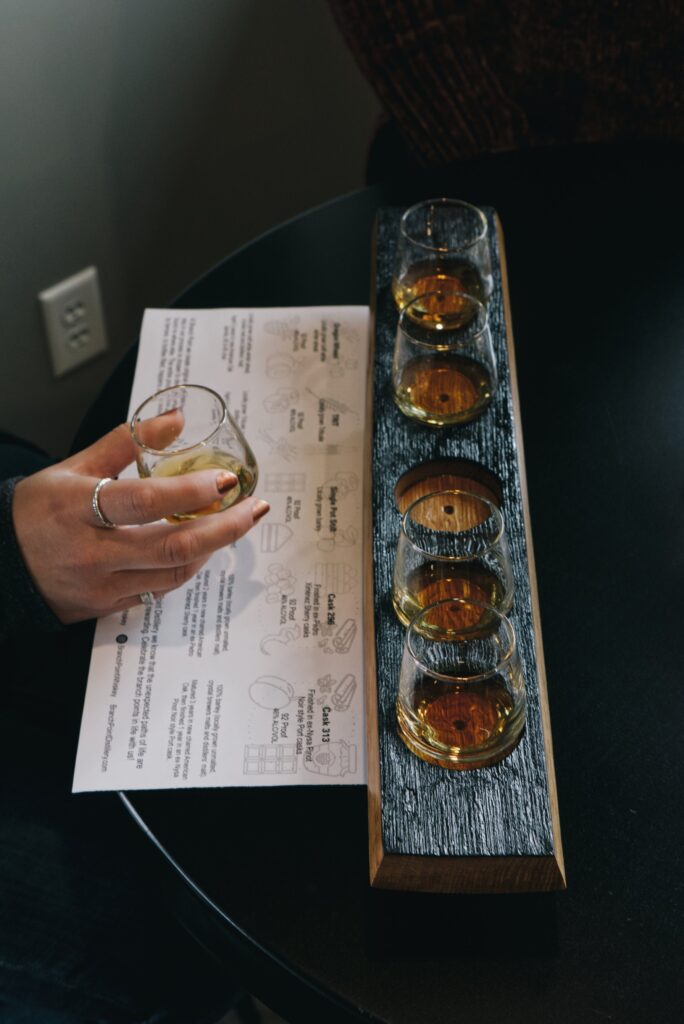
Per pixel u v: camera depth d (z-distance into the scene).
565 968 0.64
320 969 0.64
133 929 0.82
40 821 0.86
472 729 0.66
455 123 1.12
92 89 1.22
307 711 0.72
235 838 0.68
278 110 1.46
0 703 0.82
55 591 0.76
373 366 0.84
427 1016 0.63
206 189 1.45
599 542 0.78
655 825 0.68
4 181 1.21
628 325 0.89
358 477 0.82
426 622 0.69
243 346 0.89
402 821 0.65
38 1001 0.81
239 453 0.77
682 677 0.73
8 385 1.36
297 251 0.95
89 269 1.35
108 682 0.74
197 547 0.74
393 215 0.93
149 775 0.70
